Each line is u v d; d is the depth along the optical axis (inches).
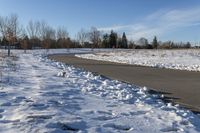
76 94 427.5
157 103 411.5
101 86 529.0
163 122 304.2
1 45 2519.7
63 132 250.4
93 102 378.3
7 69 738.8
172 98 469.1
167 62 1398.9
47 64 1075.9
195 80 711.1
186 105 417.1
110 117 309.0
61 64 1143.6
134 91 511.5
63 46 3777.1
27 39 3006.9
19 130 248.7
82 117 299.3
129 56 1967.3
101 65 1214.9
